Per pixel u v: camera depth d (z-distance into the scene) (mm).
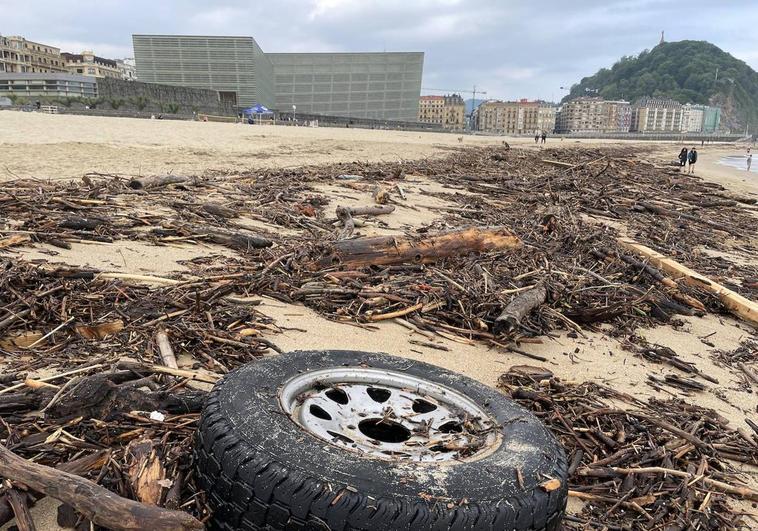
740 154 97188
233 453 2428
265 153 24938
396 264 7641
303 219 10242
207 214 9656
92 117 41625
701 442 4164
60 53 188875
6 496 2471
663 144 115375
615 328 6828
